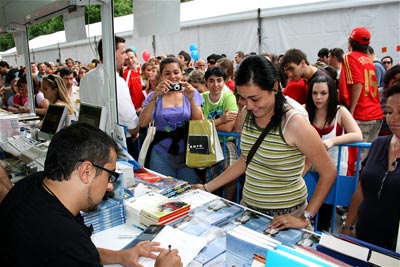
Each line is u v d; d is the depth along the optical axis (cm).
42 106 413
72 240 81
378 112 329
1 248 82
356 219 156
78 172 88
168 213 134
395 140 130
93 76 246
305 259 83
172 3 192
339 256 93
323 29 537
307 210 130
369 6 488
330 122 209
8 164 230
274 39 593
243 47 641
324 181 129
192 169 236
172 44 777
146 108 237
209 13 688
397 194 123
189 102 240
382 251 91
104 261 112
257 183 144
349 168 237
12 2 332
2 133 303
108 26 207
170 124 233
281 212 143
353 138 193
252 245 98
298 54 265
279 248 91
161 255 103
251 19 613
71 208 90
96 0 199
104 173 93
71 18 240
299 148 128
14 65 1411
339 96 323
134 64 404
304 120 127
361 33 313
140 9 215
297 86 272
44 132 271
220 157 223
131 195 159
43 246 79
